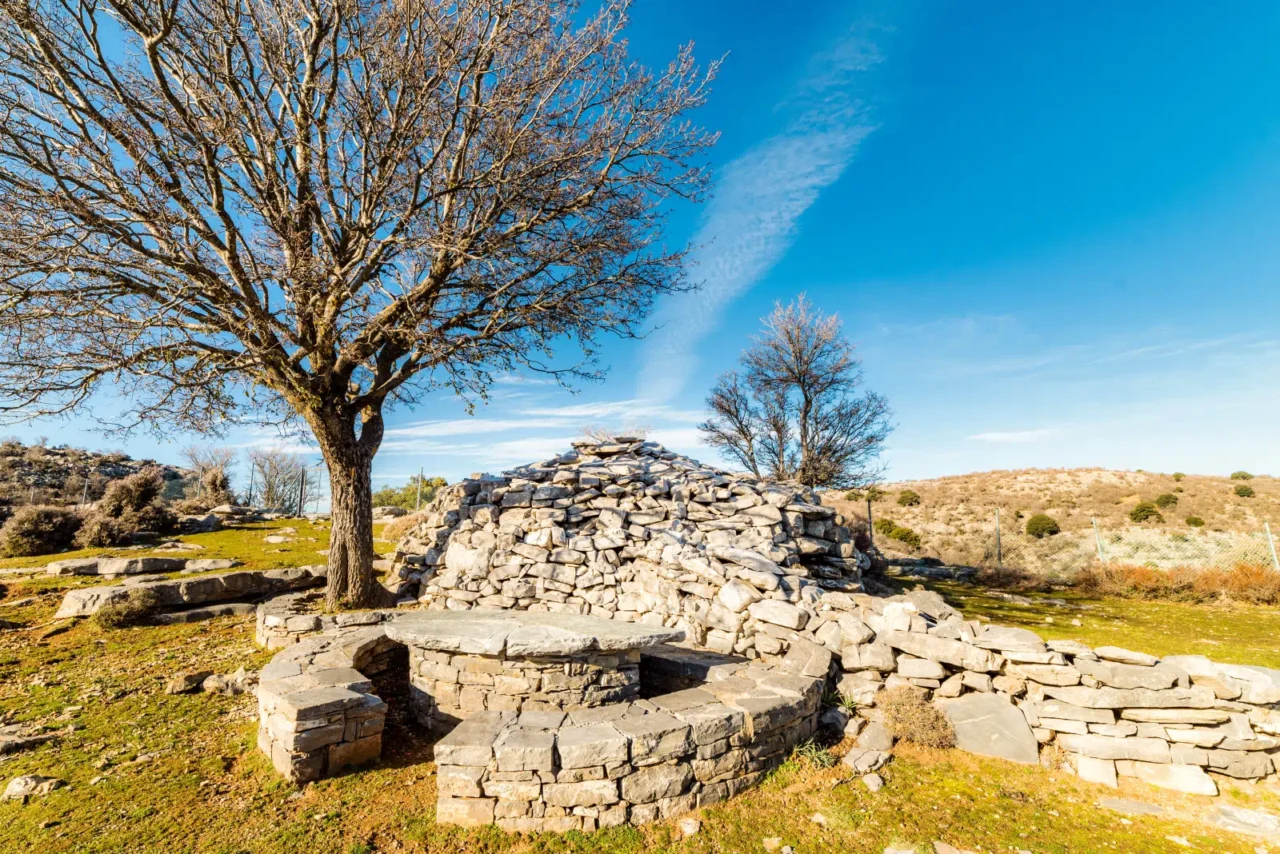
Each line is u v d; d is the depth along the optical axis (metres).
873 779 4.51
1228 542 20.44
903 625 5.75
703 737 4.22
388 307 8.57
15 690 6.13
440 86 8.46
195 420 8.10
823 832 3.89
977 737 5.06
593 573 8.05
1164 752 4.64
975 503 30.39
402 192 9.03
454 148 9.15
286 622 7.47
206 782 4.35
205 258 7.85
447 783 3.88
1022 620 8.95
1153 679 4.81
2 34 6.51
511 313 9.42
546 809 3.82
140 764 4.62
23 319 6.82
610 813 3.87
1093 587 12.99
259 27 7.79
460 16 8.03
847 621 5.95
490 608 8.33
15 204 6.43
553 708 4.90
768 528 9.10
